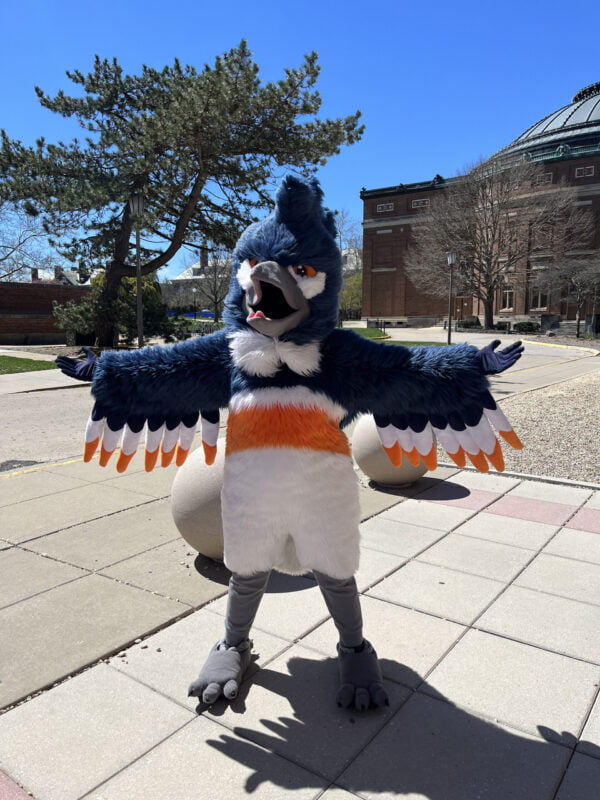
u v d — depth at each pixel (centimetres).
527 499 589
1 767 241
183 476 427
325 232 263
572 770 240
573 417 1005
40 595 385
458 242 4175
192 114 1727
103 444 292
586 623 352
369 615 362
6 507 562
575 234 4334
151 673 305
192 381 280
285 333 260
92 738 258
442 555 452
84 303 2348
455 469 704
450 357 266
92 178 2027
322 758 247
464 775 237
